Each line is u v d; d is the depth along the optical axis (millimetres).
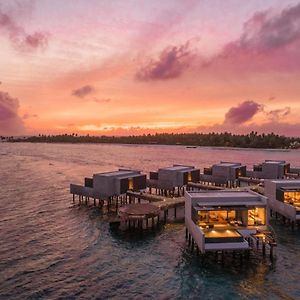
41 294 30156
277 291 29891
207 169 81688
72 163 174375
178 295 29641
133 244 42750
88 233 47969
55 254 39812
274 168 81188
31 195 78562
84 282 32562
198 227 35688
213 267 34719
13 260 37906
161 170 71250
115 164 167750
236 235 34406
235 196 39188
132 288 31219
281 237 43500
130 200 63156
